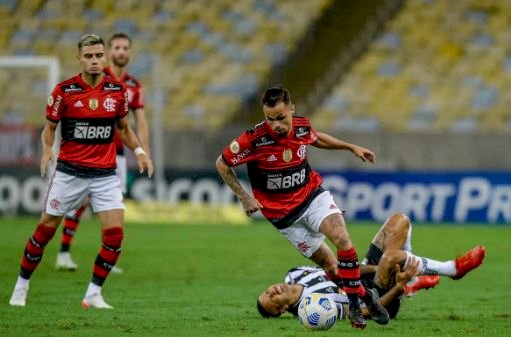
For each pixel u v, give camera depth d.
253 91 89.62
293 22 95.12
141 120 41.38
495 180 71.44
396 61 91.81
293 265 47.47
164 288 38.06
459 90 89.25
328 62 91.81
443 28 94.12
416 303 34.22
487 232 66.12
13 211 72.38
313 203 27.95
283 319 29.00
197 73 91.12
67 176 30.66
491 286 39.78
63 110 30.41
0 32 93.88
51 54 92.38
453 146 75.56
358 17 95.00
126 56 40.94
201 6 96.94
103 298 34.44
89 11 95.94
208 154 76.00
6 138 73.62
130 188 73.69
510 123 86.50
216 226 71.19
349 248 26.70
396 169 75.62
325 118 87.00
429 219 72.00
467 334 26.03
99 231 64.12
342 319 28.62
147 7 96.56
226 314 30.36
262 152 27.69
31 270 31.45
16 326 26.56
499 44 93.06
